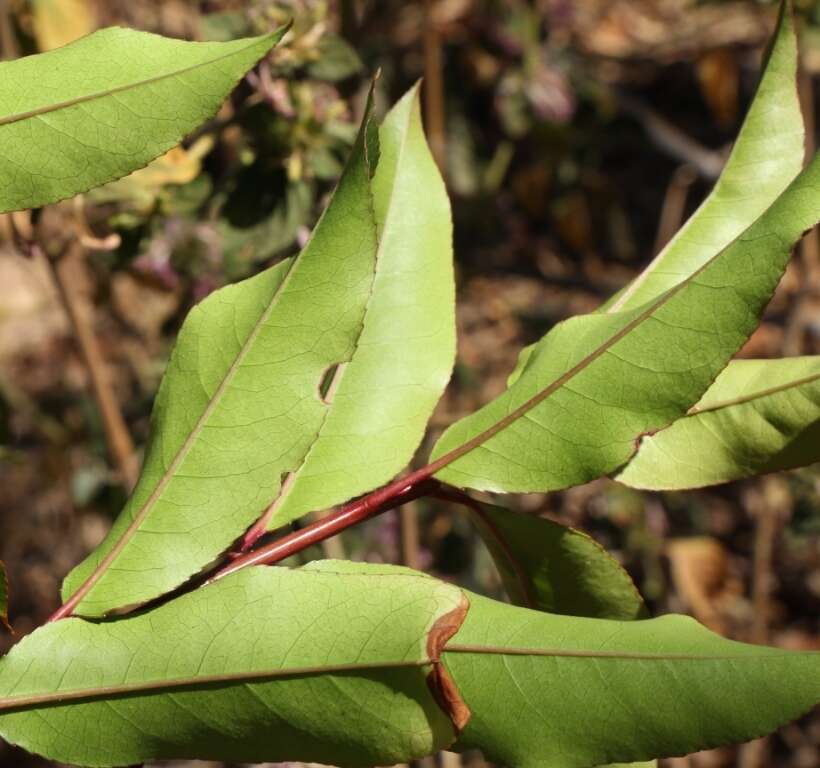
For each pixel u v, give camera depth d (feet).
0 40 2.07
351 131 1.92
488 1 5.05
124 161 0.91
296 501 1.00
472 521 1.06
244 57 0.91
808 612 4.11
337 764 0.87
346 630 0.88
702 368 0.94
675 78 6.10
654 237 5.58
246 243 1.90
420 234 1.08
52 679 0.90
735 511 4.30
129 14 3.02
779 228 0.92
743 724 0.86
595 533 3.41
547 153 5.34
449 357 1.05
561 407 0.97
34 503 4.05
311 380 0.93
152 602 0.92
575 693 0.89
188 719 0.89
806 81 2.56
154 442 0.94
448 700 0.86
